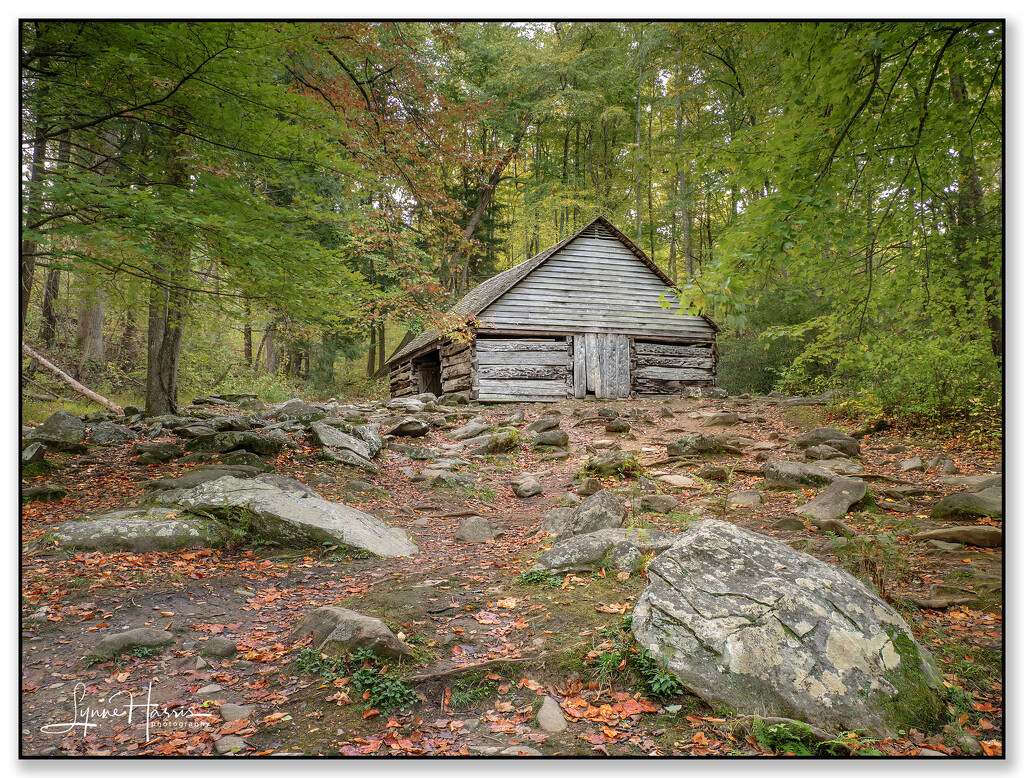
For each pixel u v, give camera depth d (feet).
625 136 109.19
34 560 15.25
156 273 25.99
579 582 14.61
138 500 20.70
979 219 27.04
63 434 28.63
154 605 13.55
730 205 89.71
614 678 10.16
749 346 63.21
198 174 22.27
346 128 23.03
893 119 15.48
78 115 22.66
